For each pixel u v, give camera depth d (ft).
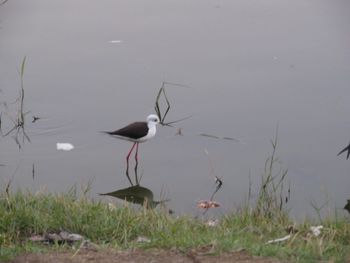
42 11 67.51
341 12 67.26
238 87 55.21
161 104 53.16
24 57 53.47
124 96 54.03
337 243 28.68
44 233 28.84
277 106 52.80
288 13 67.31
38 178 44.11
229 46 61.05
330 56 59.47
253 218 34.40
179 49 60.64
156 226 30.55
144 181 44.45
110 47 60.85
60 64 58.18
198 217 36.63
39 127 50.47
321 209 40.42
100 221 30.09
